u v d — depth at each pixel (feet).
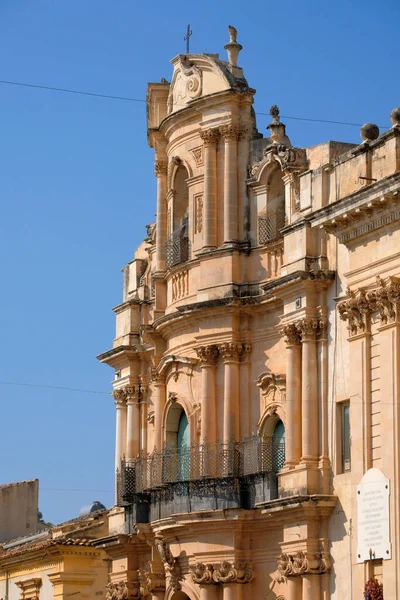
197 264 209.87
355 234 177.17
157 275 221.05
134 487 220.84
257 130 209.77
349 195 173.99
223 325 203.41
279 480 189.37
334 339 185.06
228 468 199.00
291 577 185.16
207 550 197.26
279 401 196.34
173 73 219.41
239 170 208.03
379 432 172.04
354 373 176.24
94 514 265.75
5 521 323.78
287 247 193.06
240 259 205.16
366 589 169.07
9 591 275.80
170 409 213.46
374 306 173.88
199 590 199.52
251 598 194.59
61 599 249.75
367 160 179.01
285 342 191.21
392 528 167.73
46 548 254.68
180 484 202.18
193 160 214.28
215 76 210.59
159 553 207.51
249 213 206.69
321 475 184.03
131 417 231.30
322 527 183.11
